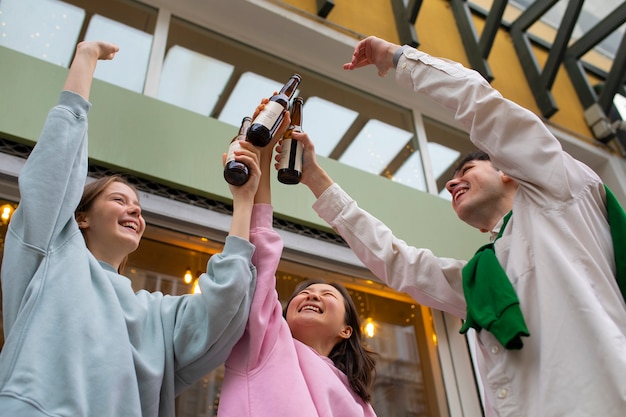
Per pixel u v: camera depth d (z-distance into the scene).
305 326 1.39
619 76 4.12
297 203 2.44
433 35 3.90
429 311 2.65
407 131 3.41
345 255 2.48
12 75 2.04
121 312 0.98
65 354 0.85
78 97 1.15
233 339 1.06
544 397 0.90
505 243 1.15
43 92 2.05
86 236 1.18
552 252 1.01
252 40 3.13
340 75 3.36
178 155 2.22
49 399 0.80
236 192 1.19
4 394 0.79
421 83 1.26
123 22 2.69
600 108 4.18
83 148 1.14
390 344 2.46
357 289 2.55
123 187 1.26
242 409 1.01
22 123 1.93
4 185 1.87
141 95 2.32
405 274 1.38
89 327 0.91
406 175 3.15
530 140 1.11
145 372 0.95
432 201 2.94
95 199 1.21
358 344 1.45
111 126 2.15
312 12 3.32
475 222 1.37
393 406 2.31
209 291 1.02
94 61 1.27
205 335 1.02
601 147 4.09
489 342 1.05
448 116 3.61
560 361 0.91
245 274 1.05
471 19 4.03
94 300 0.96
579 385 0.87
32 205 0.99
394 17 3.70
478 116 1.15
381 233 1.45
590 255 1.01
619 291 1.01
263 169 1.30
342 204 1.48
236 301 1.02
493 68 4.05
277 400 1.02
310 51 3.27
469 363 2.52
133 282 1.99
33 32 2.37
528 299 1.02
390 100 3.46
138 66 2.58
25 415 0.77
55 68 2.15
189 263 2.14
